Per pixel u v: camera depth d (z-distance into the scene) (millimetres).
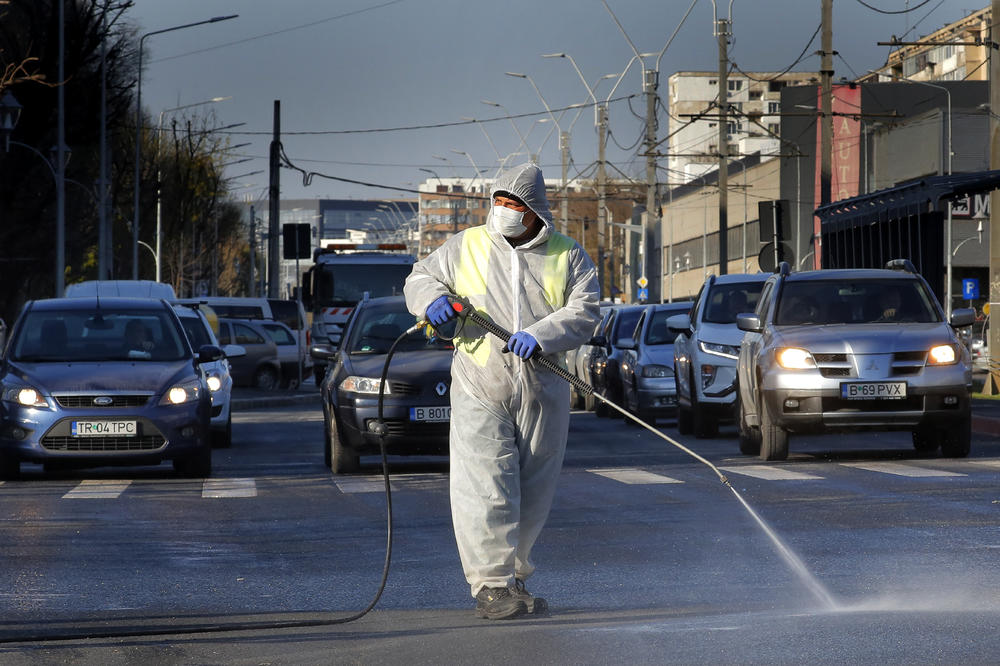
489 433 14766
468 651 12938
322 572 19062
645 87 119500
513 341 14375
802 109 193375
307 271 101188
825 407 35031
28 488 32094
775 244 77938
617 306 65688
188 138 163375
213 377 46188
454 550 21031
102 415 33531
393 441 34406
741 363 39062
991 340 64812
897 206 54094
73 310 36906
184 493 30672
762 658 12180
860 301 37688
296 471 36844
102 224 104812
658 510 25672
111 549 21578
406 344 37031
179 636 14398
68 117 97938
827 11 96188
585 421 60312
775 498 27125
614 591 16812
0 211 97375
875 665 11781
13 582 18297
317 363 100188
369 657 12922
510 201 14766
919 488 28391
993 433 47938
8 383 34188
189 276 185875
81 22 93000
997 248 64625
